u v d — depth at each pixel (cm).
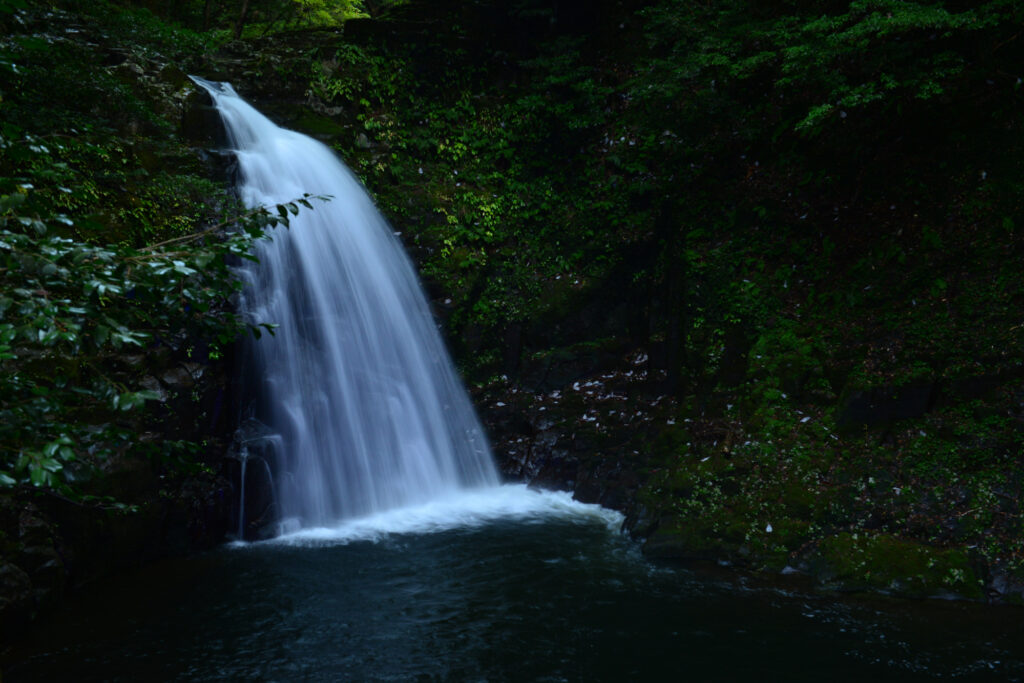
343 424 1039
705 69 1206
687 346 1095
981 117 1038
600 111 1350
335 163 1242
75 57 1026
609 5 1433
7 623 638
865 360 954
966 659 612
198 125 1116
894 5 927
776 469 897
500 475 1133
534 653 630
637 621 686
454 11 1433
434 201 1293
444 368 1214
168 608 712
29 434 335
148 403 820
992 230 963
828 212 1119
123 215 923
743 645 641
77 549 737
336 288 1102
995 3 891
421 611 707
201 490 870
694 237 1163
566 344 1242
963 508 791
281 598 737
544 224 1315
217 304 930
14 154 339
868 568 754
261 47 1401
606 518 975
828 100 1130
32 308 308
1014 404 833
